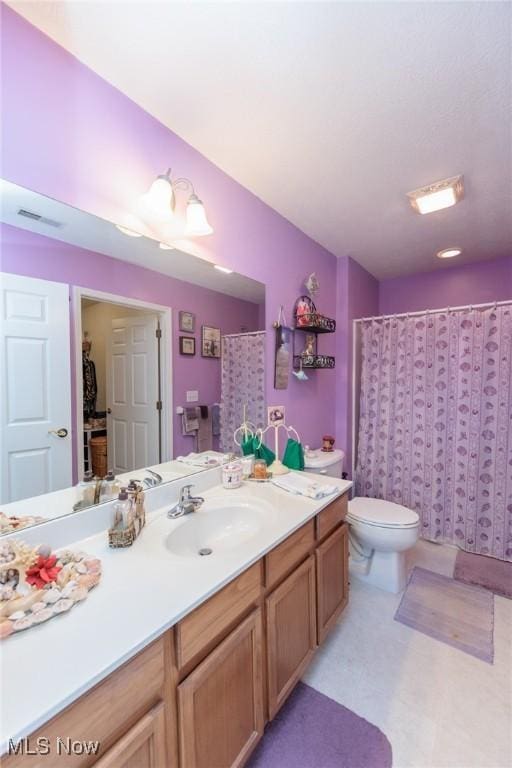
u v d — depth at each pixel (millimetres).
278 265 2023
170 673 756
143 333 1355
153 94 1171
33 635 674
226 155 1494
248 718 991
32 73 939
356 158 1522
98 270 1186
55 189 1002
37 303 1032
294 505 1376
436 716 1200
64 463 1107
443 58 1043
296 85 1138
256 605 1039
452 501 2469
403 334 2648
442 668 1399
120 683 647
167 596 797
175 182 1353
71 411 1130
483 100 1197
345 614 1728
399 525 1836
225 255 1644
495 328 2297
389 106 1228
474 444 2365
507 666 1405
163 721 729
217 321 1673
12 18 899
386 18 928
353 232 2275
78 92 1039
